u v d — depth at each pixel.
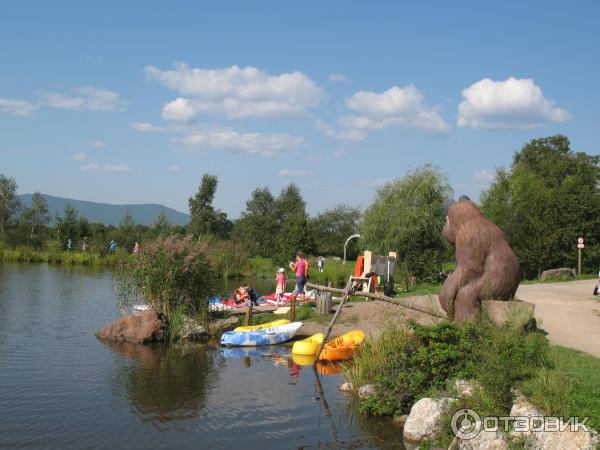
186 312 18.98
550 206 38.69
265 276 44.47
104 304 24.92
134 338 17.45
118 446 9.26
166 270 18.62
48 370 13.83
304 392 12.41
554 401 8.30
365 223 36.59
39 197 61.59
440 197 35.25
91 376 13.38
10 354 15.37
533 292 24.30
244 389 12.59
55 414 10.70
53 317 21.28
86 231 60.28
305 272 24.47
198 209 65.56
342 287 35.22
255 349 16.95
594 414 7.87
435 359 10.45
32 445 9.23
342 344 16.09
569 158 63.94
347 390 12.50
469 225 13.09
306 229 49.53
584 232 37.59
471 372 10.06
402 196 35.56
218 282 20.89
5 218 58.59
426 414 9.61
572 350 11.98
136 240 57.03
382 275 25.42
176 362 15.02
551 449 7.43
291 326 18.12
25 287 30.48
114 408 11.10
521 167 47.25
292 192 79.69
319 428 10.19
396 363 11.09
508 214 40.34
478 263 12.88
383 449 9.23
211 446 9.33
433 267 31.53
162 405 11.38
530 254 37.94
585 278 34.06
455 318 13.02
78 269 44.94
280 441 9.58
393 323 13.15
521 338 10.16
